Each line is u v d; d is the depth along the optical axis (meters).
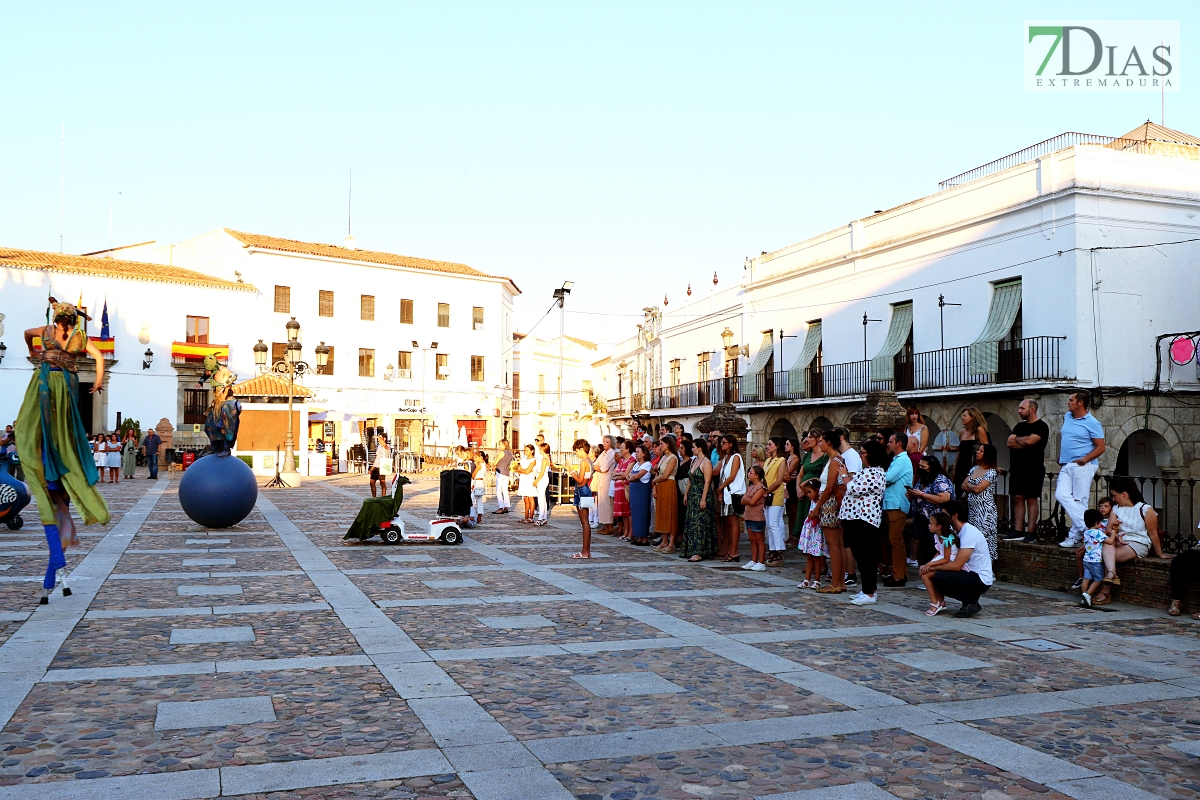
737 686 6.14
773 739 5.07
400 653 6.83
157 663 6.39
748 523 11.95
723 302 35.31
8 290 39.25
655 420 40.75
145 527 15.27
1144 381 21.45
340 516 18.27
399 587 9.83
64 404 8.32
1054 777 4.59
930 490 10.82
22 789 4.13
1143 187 21.47
